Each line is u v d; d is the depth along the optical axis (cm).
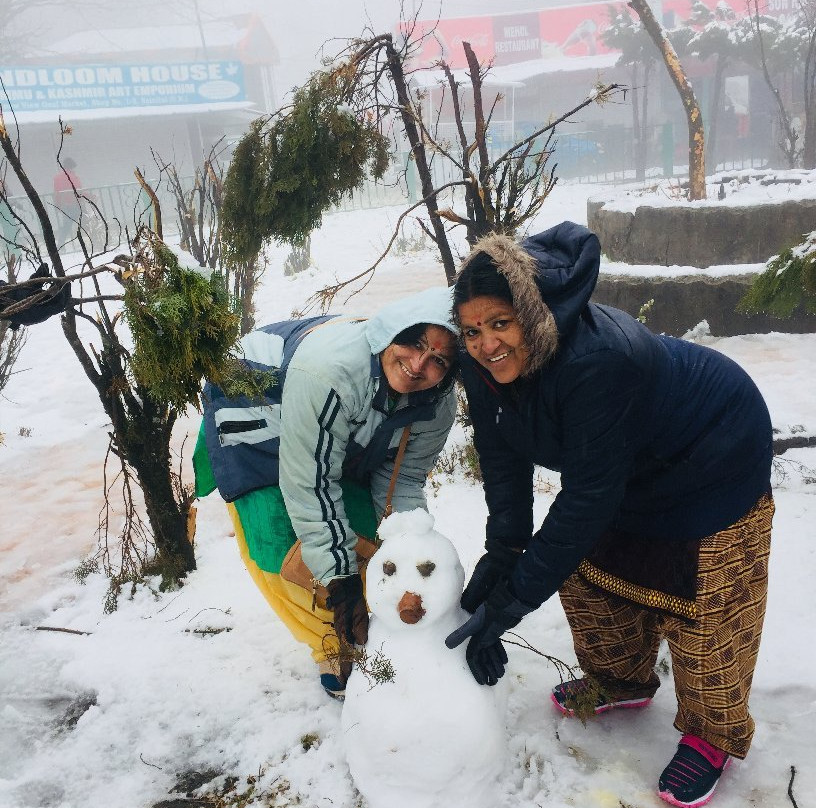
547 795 256
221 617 370
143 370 262
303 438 257
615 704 289
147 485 387
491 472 254
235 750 291
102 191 2009
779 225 841
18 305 280
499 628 239
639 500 238
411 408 262
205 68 2334
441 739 234
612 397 206
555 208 1753
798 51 1847
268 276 1301
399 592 239
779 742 271
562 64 2883
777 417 555
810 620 328
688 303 766
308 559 269
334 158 425
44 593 413
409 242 1522
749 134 2692
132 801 273
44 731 311
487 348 203
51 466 600
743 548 235
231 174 433
